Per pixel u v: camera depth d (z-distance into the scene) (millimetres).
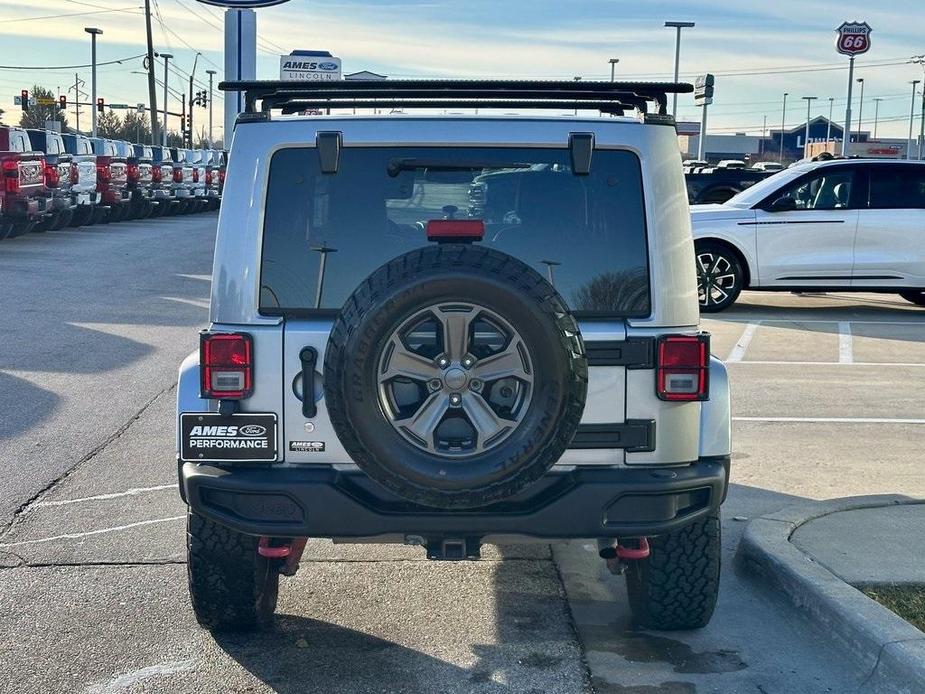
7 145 21391
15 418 8656
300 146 4340
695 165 23781
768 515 6109
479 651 4766
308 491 4156
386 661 4652
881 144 72688
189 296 15594
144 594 5348
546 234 4359
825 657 4707
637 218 4348
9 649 4727
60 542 6047
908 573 5234
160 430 8391
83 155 26016
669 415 4293
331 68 16625
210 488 4238
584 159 4320
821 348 12414
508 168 4371
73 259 19984
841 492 7008
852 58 34969
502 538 4242
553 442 3910
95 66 63719
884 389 10266
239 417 4238
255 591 4680
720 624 5051
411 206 4359
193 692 4348
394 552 6051
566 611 5230
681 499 4340
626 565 4805
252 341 4223
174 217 34062
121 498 6801
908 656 4293
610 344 4246
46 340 11883
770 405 9578
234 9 14477
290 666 4590
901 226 14570
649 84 4508
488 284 3807
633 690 4398
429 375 3893
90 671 4523
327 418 4223
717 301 14969
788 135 100438
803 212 14641
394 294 3818
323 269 4309
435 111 5047
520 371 3889
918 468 7605
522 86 4598
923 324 14312
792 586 5184
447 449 3918
